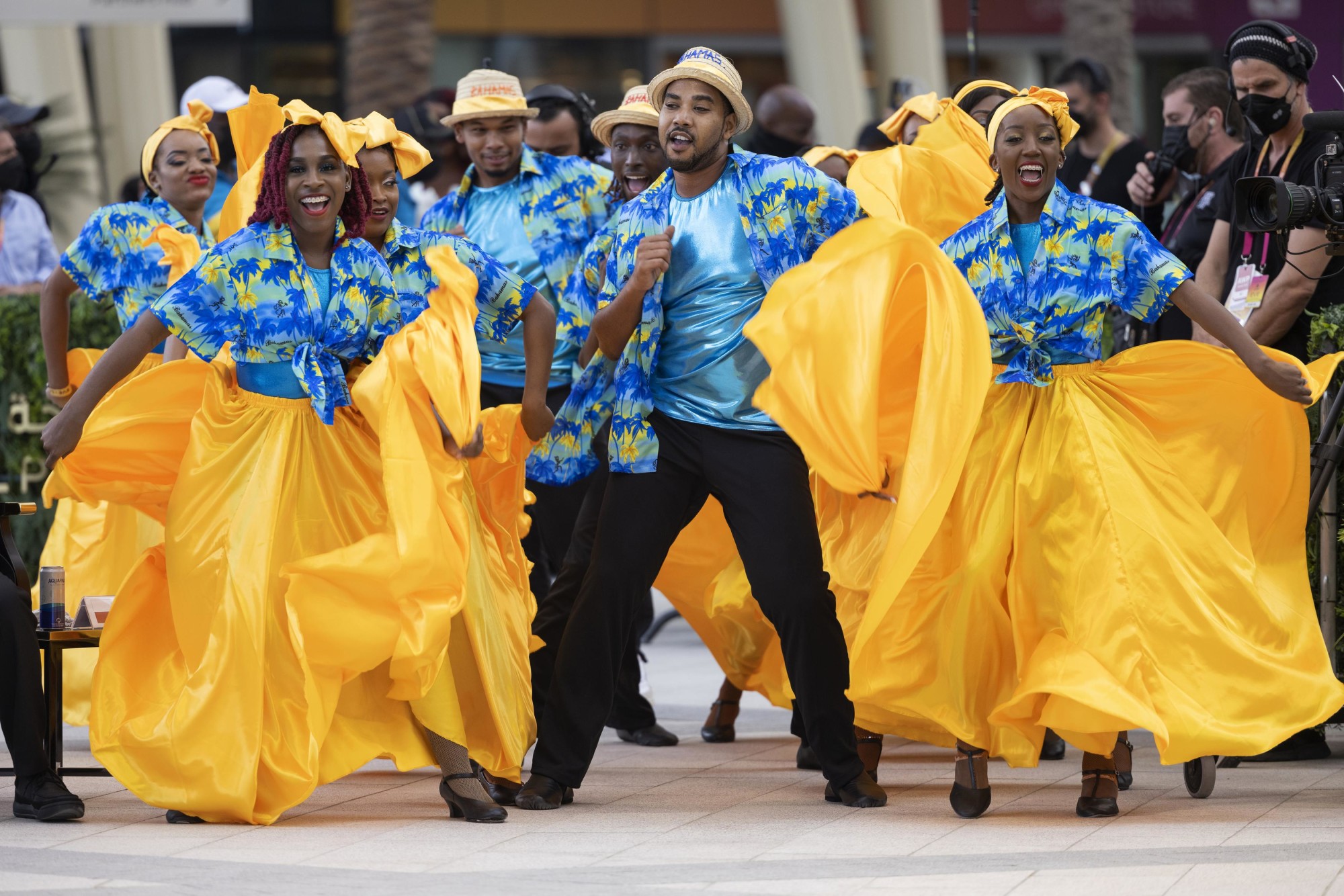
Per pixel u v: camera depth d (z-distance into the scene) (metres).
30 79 39.28
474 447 13.09
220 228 16.12
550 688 13.83
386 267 13.80
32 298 22.11
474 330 13.36
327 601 12.71
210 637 12.83
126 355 13.16
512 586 14.09
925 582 13.41
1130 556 12.84
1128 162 21.95
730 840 12.36
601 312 13.56
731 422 13.45
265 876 11.19
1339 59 57.00
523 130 18.28
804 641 13.34
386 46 39.25
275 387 13.38
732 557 16.47
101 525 17.95
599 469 15.34
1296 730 12.78
